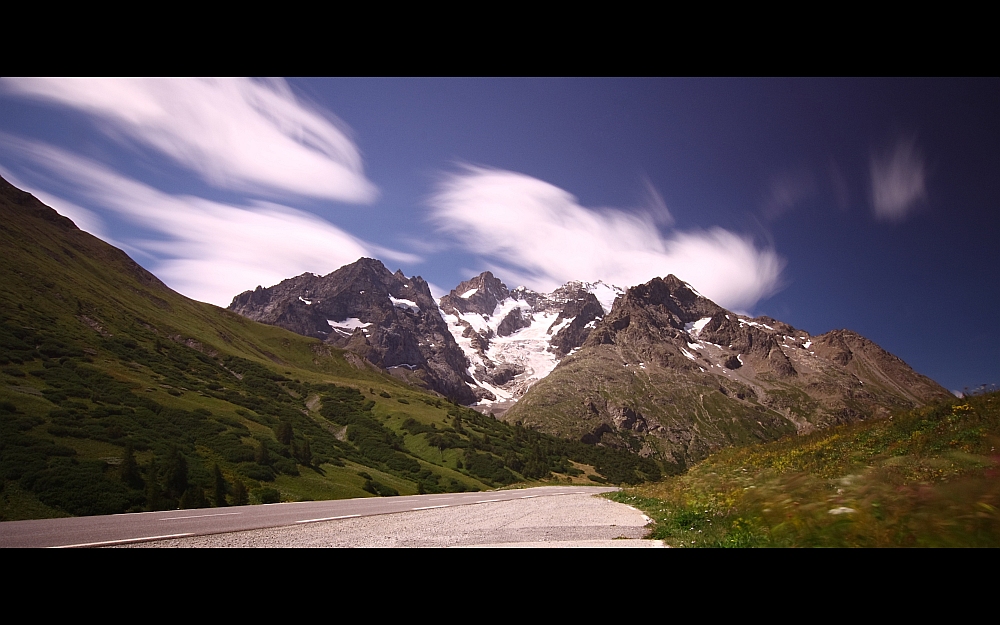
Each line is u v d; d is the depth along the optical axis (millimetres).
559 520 18984
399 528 16094
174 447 58656
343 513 22344
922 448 17484
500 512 23469
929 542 8938
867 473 14305
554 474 163875
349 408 165125
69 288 152625
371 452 126000
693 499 20859
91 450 52094
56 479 40219
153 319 177750
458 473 131375
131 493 42781
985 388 20703
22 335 95250
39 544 11312
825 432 27250
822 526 10750
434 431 162875
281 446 82312
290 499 60188
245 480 60844
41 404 62469
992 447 14742
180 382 114312
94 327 134500
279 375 181125
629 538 13758
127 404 77062
